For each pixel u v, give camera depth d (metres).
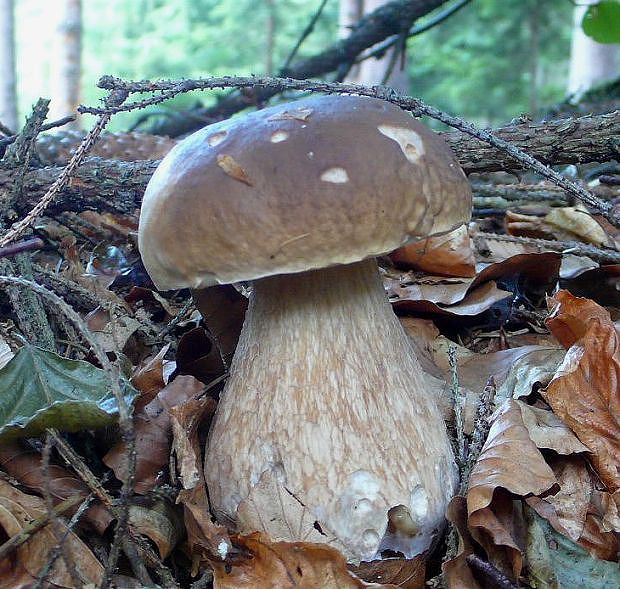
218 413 0.25
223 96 0.87
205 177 0.21
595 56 1.81
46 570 0.19
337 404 0.23
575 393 0.28
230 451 0.24
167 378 0.30
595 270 0.39
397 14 0.79
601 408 0.27
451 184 0.22
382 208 0.20
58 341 0.32
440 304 0.38
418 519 0.23
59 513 0.22
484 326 0.38
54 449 0.25
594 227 0.47
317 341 0.23
